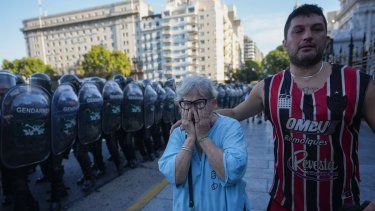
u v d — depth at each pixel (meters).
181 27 98.75
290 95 1.72
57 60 124.00
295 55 1.69
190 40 98.31
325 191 1.65
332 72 1.66
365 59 9.90
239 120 2.08
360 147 6.41
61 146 3.59
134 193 4.27
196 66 100.31
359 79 1.58
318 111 1.61
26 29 126.69
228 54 115.25
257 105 2.00
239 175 1.63
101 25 113.62
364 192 3.89
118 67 62.06
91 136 4.30
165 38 100.88
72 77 4.64
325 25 1.67
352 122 1.60
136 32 108.62
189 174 1.74
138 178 4.98
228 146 1.67
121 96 5.13
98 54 61.66
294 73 1.75
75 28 118.56
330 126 1.60
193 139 1.69
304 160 1.68
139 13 107.56
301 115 1.66
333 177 1.63
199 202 1.70
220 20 99.81
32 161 3.16
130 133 5.53
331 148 1.61
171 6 104.00
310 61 1.65
